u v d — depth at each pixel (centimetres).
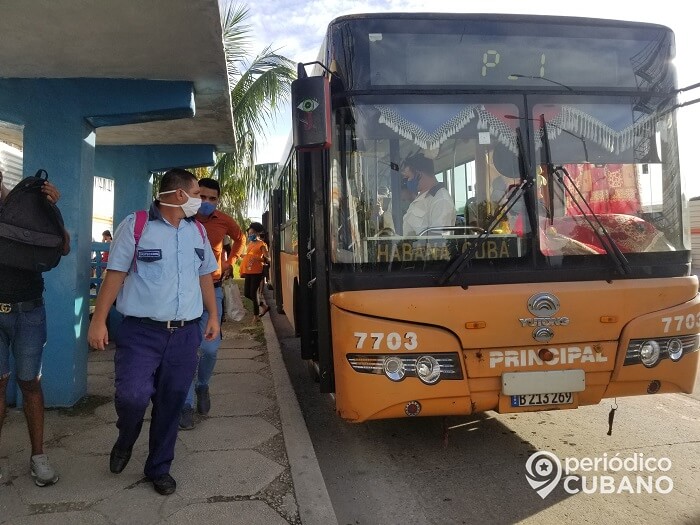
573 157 417
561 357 389
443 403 380
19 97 508
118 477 384
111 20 417
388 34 404
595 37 428
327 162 403
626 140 427
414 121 402
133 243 348
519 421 520
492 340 381
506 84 414
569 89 421
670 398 575
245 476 391
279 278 1024
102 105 520
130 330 353
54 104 513
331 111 394
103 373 636
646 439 470
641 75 433
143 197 852
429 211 397
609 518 347
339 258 391
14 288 351
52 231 357
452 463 436
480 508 364
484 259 395
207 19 420
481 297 380
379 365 376
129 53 472
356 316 378
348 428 518
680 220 432
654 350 401
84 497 356
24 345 358
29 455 413
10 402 504
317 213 415
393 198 396
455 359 378
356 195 393
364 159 396
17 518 331
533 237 402
